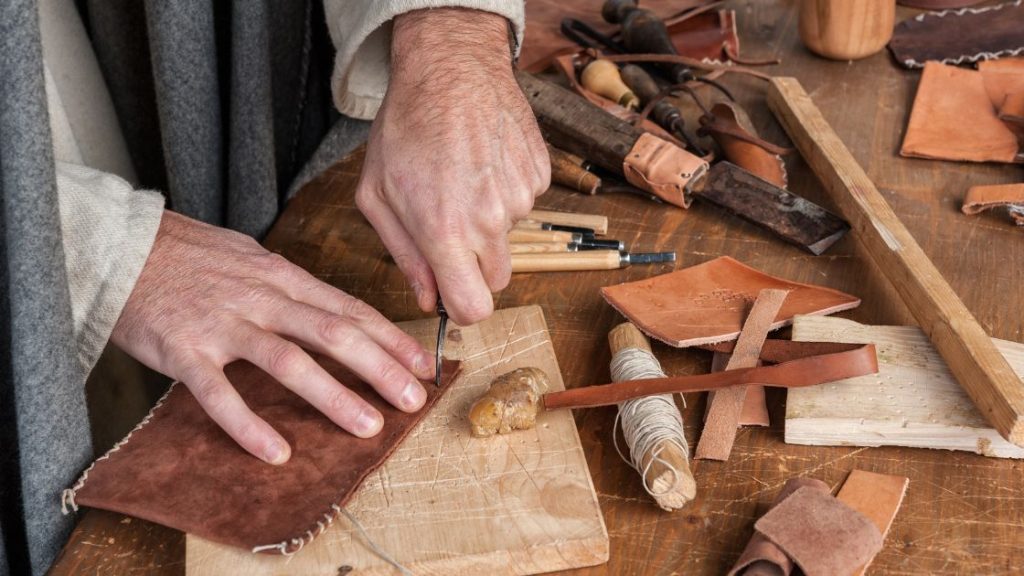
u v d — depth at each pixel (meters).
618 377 0.95
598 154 1.13
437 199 0.89
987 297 1.01
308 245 1.10
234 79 1.10
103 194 0.94
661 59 1.21
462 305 0.91
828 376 0.90
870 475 0.89
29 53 0.85
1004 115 1.12
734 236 1.08
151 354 0.93
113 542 0.89
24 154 0.85
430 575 0.86
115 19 1.13
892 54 1.26
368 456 0.90
